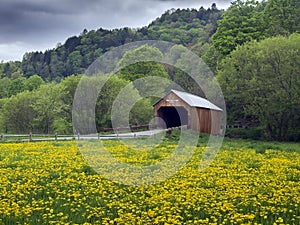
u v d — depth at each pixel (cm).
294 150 3183
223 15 6825
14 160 2330
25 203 1287
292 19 6228
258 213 1167
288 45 4406
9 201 1291
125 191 1484
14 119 6256
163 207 1209
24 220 1095
